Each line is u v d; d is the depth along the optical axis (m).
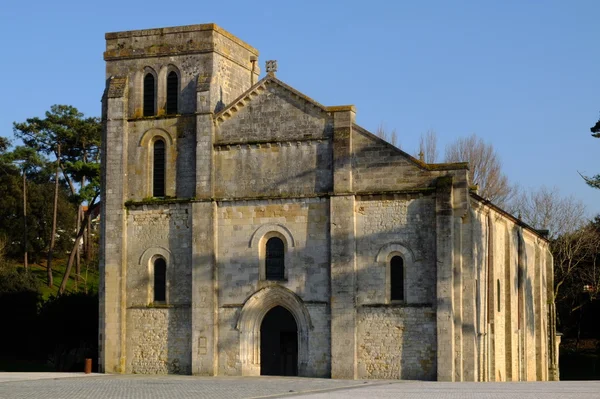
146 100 61.44
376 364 55.19
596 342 105.12
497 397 38.25
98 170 104.44
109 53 61.91
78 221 114.88
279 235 57.72
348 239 55.94
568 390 42.81
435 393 41.06
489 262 62.62
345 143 56.56
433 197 55.09
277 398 38.47
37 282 89.44
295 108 57.91
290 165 57.75
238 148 58.66
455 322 54.44
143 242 60.03
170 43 61.00
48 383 48.56
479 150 102.00
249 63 65.19
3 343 83.12
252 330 57.97
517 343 72.31
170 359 58.84
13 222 105.88
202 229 58.53
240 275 58.09
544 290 84.75
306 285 56.81
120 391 42.69
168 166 60.06
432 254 54.88
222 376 57.06
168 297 59.25
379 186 56.00
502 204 102.06
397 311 55.12
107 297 60.03
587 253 102.69
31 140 111.88
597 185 57.00
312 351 56.28
